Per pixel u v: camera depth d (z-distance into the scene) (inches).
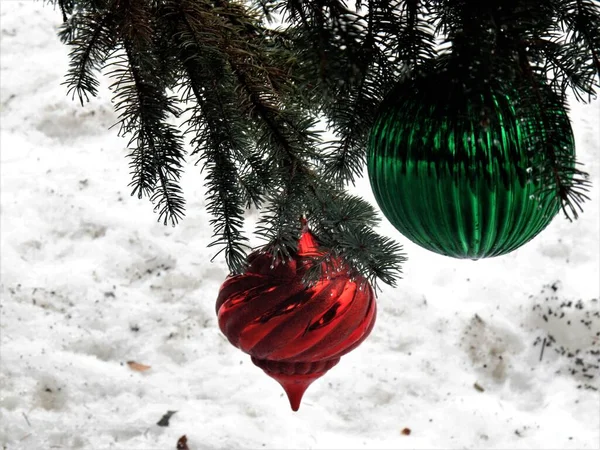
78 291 147.8
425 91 45.1
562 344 140.0
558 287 146.9
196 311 146.3
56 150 176.4
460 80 42.1
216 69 57.7
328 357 58.6
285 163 59.0
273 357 58.1
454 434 127.7
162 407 130.2
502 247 48.3
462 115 43.2
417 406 132.0
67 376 133.0
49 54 196.7
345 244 55.3
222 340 142.1
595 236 156.6
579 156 171.0
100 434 125.2
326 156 59.9
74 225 159.6
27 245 155.6
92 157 174.6
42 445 123.2
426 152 44.3
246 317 56.1
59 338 139.8
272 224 57.1
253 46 61.2
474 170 43.5
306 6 48.8
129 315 144.6
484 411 130.7
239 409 130.3
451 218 45.7
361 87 53.9
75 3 62.5
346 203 59.7
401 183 46.4
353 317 56.5
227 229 58.0
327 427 128.3
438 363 138.6
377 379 135.4
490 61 41.4
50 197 164.2
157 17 58.0
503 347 140.9
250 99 58.1
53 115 181.3
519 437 126.9
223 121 59.0
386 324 144.3
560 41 49.5
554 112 44.2
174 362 138.6
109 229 159.0
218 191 59.6
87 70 58.7
